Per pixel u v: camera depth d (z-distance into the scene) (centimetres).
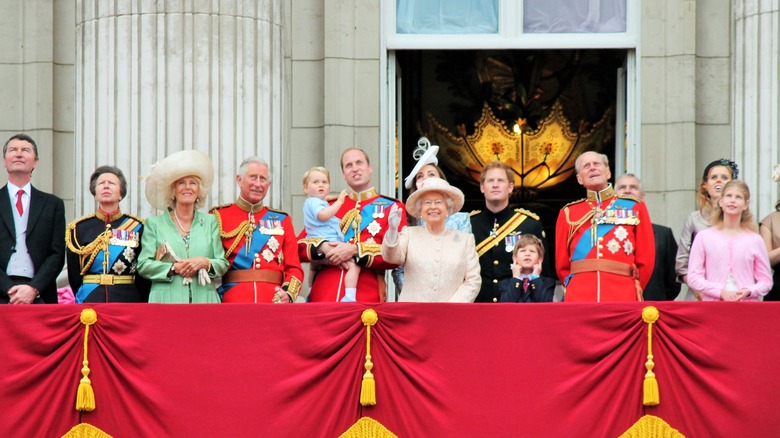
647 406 4356
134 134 5453
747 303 4366
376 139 5791
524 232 4891
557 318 4378
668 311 4375
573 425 4344
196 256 4619
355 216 4781
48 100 5978
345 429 4369
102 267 4650
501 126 6881
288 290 4672
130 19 5494
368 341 4381
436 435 4353
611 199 4738
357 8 5822
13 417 4384
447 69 6862
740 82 5712
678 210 5731
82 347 4409
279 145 5594
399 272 4900
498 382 4366
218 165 5450
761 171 5606
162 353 4397
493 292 4844
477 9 5884
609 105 6844
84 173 5531
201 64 5472
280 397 4375
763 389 4344
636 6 5825
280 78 5625
